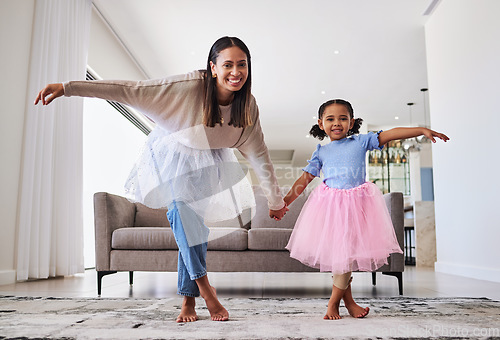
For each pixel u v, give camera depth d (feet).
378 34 16.80
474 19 12.23
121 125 20.40
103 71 16.16
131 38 17.35
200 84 4.75
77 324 4.75
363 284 10.02
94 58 15.37
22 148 10.76
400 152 29.01
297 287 9.30
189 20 15.88
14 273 10.30
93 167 16.87
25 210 10.53
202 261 5.11
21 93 10.74
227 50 4.56
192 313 5.02
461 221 12.91
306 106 25.72
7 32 10.23
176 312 5.65
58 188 11.93
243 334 4.18
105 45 16.31
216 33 16.88
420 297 7.45
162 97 4.70
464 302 6.72
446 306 6.26
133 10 15.24
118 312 5.66
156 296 7.70
